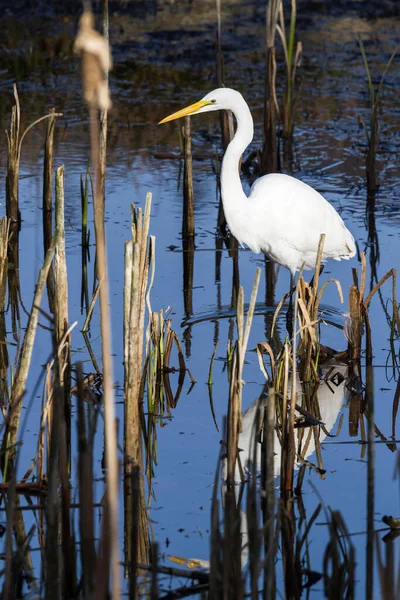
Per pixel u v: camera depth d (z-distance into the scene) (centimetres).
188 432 845
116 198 1576
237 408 702
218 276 1294
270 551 528
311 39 2714
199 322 1123
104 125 1234
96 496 722
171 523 689
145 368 870
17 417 756
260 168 1677
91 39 323
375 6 2998
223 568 513
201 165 1773
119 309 1154
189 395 924
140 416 877
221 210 1441
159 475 763
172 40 2689
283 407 719
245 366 997
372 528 511
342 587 555
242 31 2786
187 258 1359
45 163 1462
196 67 2458
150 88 2273
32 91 2203
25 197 1580
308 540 662
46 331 1072
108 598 525
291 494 724
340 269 1317
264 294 1231
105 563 471
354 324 996
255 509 537
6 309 1141
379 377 966
